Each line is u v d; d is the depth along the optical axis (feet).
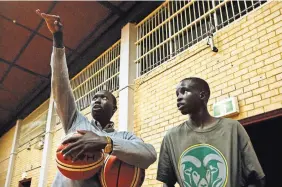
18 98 31.14
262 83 10.46
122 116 16.22
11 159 32.40
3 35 21.59
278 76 10.04
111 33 20.47
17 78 27.40
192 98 6.03
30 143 29.66
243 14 12.84
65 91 6.32
